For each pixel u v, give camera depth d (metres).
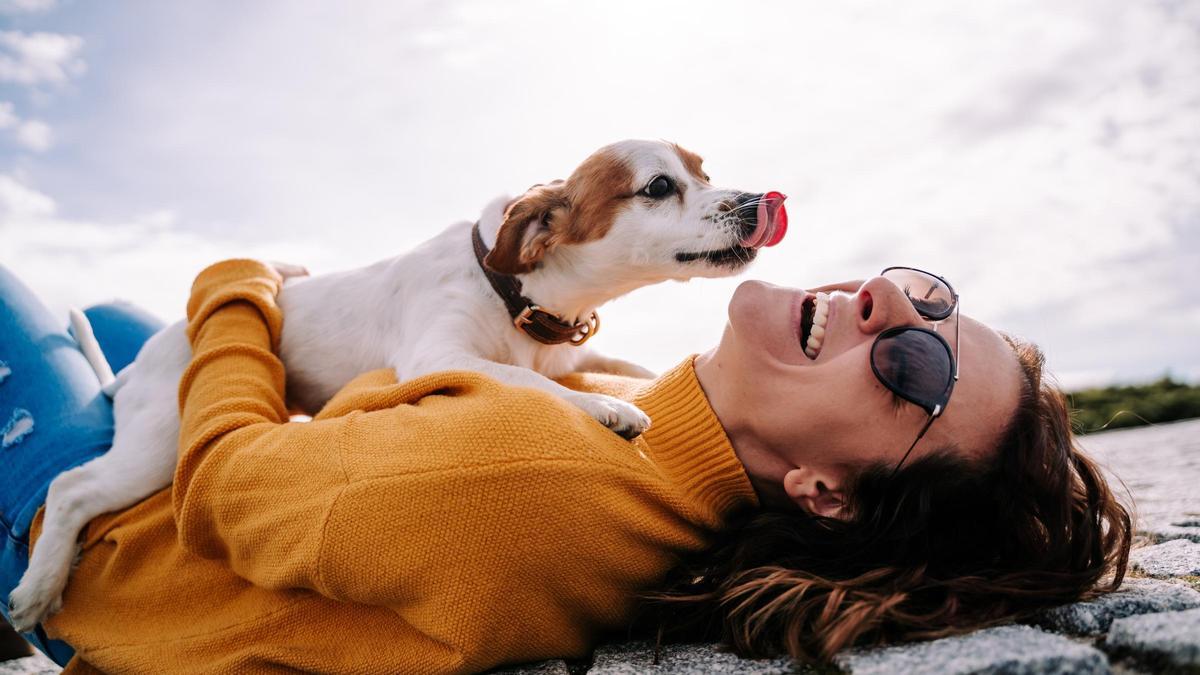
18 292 0.86
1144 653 0.45
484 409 0.55
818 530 0.59
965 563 0.60
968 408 0.59
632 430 0.64
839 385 0.59
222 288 0.83
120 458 0.76
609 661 0.56
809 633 0.52
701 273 0.93
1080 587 0.57
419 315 0.91
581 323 0.97
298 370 0.97
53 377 0.82
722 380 0.64
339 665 0.55
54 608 0.69
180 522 0.58
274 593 0.59
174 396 0.83
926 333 0.58
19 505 0.76
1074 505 0.61
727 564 0.59
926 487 0.58
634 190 0.93
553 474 0.52
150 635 0.61
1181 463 1.44
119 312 1.14
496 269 0.87
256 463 0.56
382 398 0.62
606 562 0.56
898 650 0.49
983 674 0.43
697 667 0.52
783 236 0.92
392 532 0.52
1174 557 0.72
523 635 0.56
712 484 0.62
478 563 0.53
